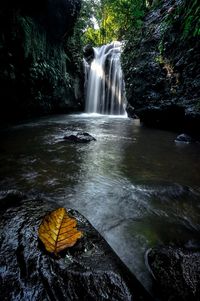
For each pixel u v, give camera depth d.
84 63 14.31
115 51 13.46
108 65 13.38
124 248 1.83
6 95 7.51
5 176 3.26
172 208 2.52
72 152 4.67
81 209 2.42
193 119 5.66
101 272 1.38
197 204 2.62
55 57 10.63
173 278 1.42
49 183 3.07
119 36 17.84
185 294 1.32
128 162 4.11
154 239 1.96
